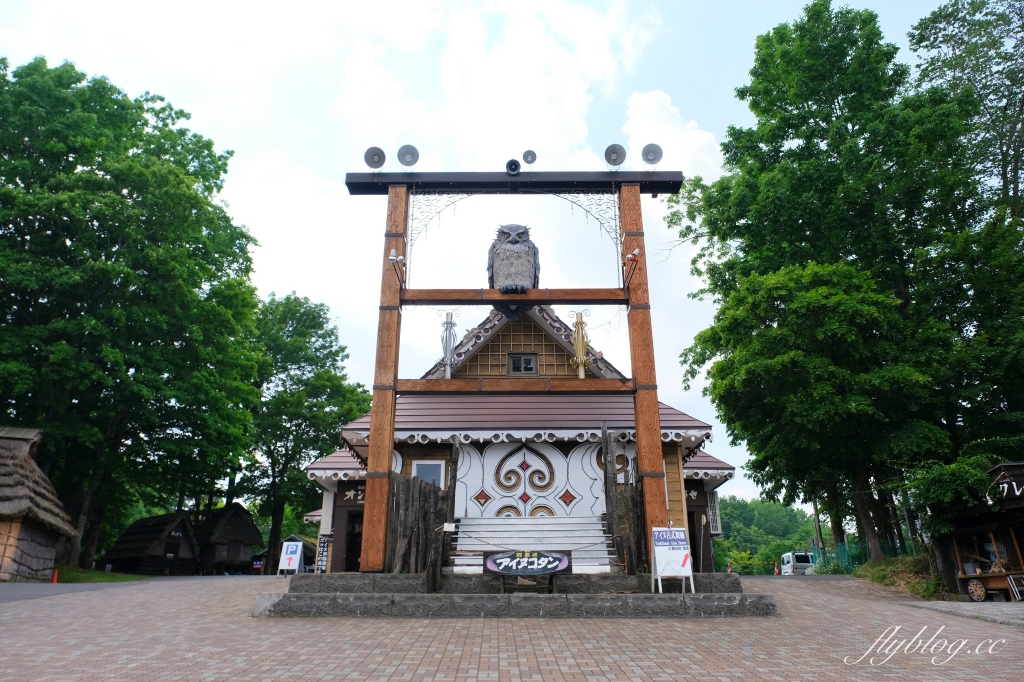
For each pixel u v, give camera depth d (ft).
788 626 29.22
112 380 71.05
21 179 77.20
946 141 71.20
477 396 61.05
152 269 77.30
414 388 40.04
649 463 38.32
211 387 81.76
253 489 125.18
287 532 169.78
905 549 74.54
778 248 78.59
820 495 83.76
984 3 82.33
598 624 29.09
